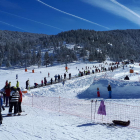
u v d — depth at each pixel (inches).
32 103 533.3
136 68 2181.3
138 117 322.7
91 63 4411.9
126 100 552.4
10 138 203.2
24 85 1162.0
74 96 730.8
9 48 6397.6
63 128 253.3
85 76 1412.4
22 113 364.2
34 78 1577.3
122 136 219.5
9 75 1889.8
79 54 6259.8
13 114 348.8
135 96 615.2
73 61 5152.6
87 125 275.9
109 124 278.1
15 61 5162.4
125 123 272.8
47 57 4948.3
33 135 215.9
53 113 372.8
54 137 210.1
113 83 755.4
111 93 697.0
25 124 269.7
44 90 896.3
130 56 6599.4
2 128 246.1
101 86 774.5
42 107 456.8
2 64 5177.2
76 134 225.3
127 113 357.7
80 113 371.6
